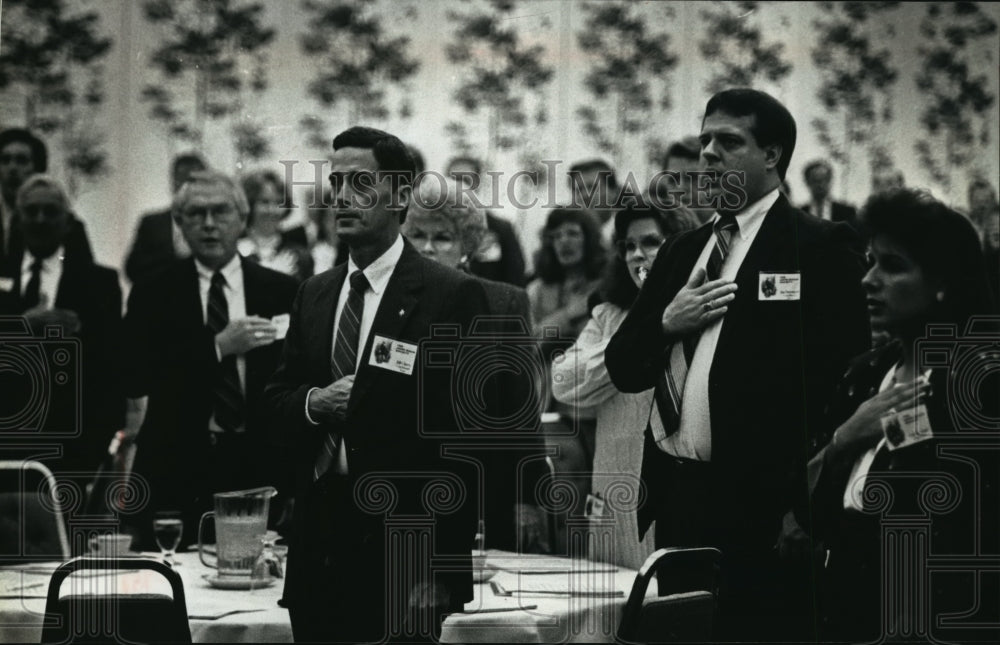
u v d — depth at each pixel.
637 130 4.08
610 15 4.10
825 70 4.42
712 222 4.05
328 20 3.94
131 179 3.81
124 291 3.77
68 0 3.81
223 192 3.82
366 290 3.71
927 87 4.52
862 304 4.18
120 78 3.84
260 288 3.78
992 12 4.54
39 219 3.76
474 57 4.02
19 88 3.79
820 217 4.26
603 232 3.95
